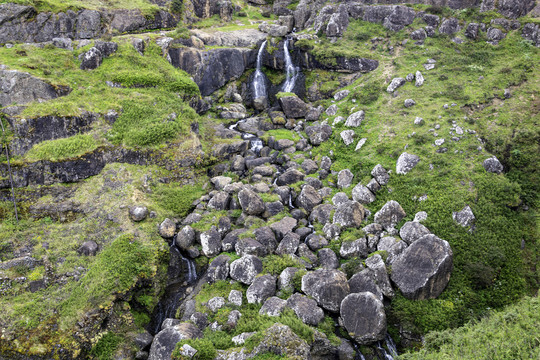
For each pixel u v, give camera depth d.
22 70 23.34
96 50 27.42
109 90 26.20
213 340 14.75
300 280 16.78
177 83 28.77
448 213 18.75
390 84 28.94
